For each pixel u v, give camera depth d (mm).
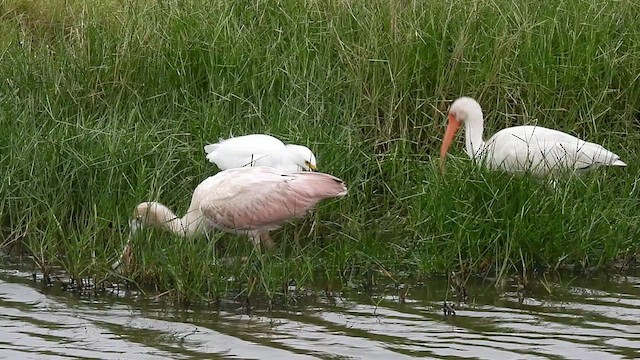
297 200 12773
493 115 15523
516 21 16250
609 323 11352
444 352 10578
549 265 12914
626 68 15680
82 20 16359
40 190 13711
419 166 14312
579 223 13109
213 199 12969
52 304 11930
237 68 15555
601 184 14039
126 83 15641
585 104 15445
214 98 15016
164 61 15797
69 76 15672
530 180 13336
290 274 12383
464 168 13523
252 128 15047
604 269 13023
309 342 10859
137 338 10992
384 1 16188
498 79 15523
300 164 13664
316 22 16266
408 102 15352
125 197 13398
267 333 11109
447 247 12898
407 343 10805
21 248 13570
